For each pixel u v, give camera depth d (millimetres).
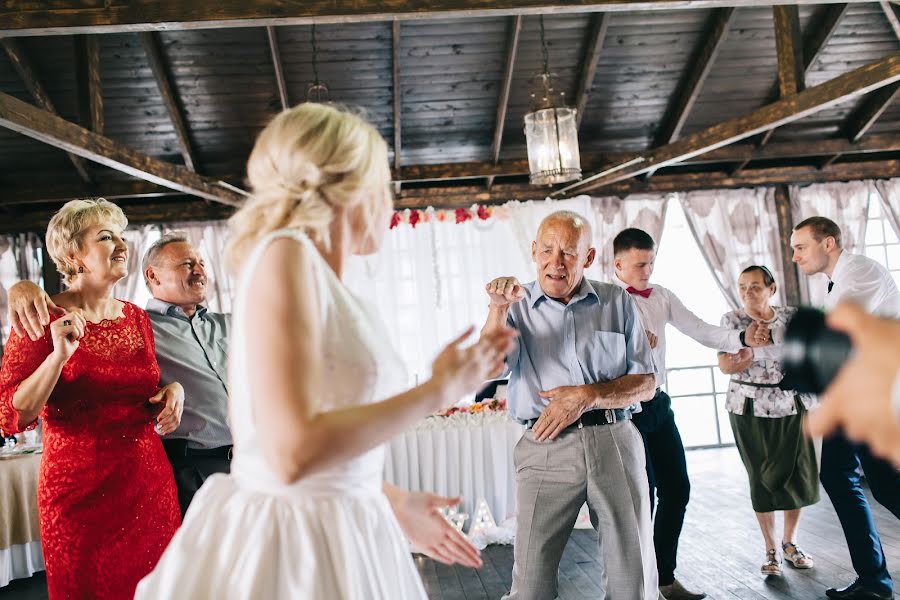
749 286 3787
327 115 1135
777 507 3986
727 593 3809
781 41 5793
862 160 8258
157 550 2275
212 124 6984
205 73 6570
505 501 5164
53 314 2139
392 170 7527
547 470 2486
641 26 6652
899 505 3383
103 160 5293
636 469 2500
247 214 1128
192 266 2889
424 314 7762
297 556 1071
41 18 3744
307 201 1085
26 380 2014
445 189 7879
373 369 1116
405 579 1187
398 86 6586
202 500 1151
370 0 3908
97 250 2258
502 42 6656
